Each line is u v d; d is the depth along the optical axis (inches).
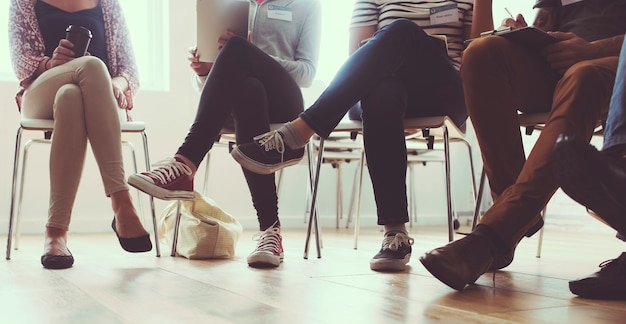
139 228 71.6
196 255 76.2
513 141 59.1
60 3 88.0
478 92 58.9
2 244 105.8
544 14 72.3
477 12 76.9
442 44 70.2
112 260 74.7
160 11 158.6
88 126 71.3
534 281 57.5
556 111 50.7
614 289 46.7
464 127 80.8
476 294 49.1
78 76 72.2
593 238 141.7
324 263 72.7
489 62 58.5
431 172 195.5
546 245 115.3
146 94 151.4
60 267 65.6
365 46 64.7
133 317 38.9
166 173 64.1
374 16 86.0
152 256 80.2
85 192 143.6
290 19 91.0
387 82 67.3
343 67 64.3
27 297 46.8
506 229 50.0
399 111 66.5
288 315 39.7
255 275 60.7
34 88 76.5
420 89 71.3
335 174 177.5
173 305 43.3
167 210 87.5
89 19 88.8
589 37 67.5
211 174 158.6
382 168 66.2
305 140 62.9
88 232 142.6
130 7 157.9
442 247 49.4
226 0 75.5
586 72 50.1
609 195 39.4
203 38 76.2
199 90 84.8
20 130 76.3
